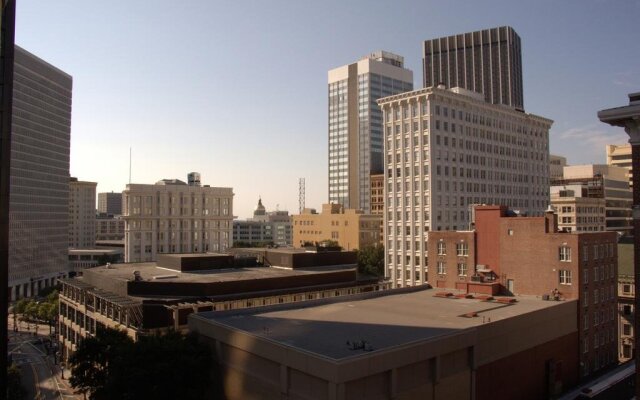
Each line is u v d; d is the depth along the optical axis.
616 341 75.06
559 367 61.78
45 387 87.94
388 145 139.75
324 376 36.84
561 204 180.38
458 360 46.91
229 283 76.50
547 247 69.31
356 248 197.75
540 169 171.38
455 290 77.50
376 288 96.44
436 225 129.50
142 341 50.09
